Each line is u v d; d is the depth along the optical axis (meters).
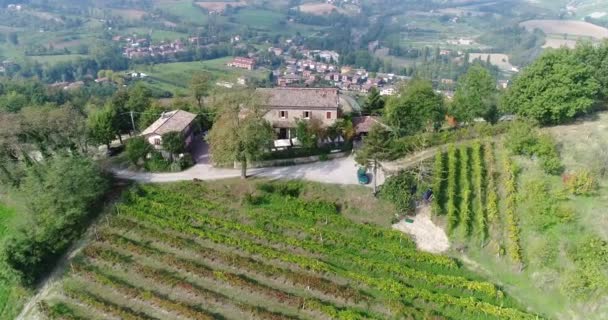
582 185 47.16
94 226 52.09
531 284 41.56
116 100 75.38
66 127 61.47
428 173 54.78
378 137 53.53
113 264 46.34
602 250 39.44
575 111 60.28
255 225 50.84
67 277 45.59
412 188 53.09
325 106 67.94
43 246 46.84
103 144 72.50
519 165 54.34
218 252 46.06
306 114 69.00
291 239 47.38
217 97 69.69
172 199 55.09
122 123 73.38
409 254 44.88
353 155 64.06
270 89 72.06
